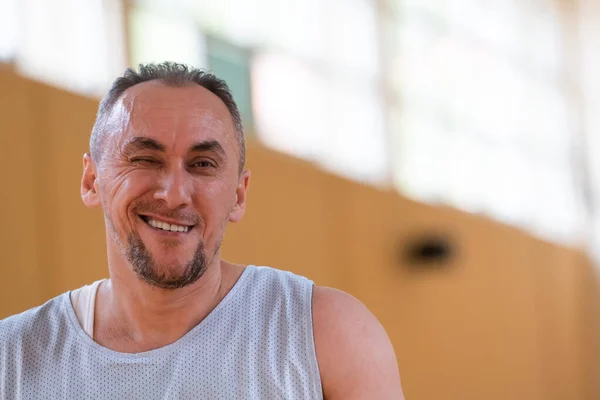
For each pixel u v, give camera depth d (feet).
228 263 7.77
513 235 32.86
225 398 6.91
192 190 6.98
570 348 34.30
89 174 7.80
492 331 31.96
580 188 34.94
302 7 27.17
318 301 7.27
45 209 20.57
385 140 29.27
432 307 30.30
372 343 7.15
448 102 31.30
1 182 19.92
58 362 7.22
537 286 33.45
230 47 24.86
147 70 7.45
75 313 7.51
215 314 7.23
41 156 20.57
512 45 33.60
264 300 7.34
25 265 20.13
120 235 7.07
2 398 7.22
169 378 6.98
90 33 21.34
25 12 20.33
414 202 29.94
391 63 29.55
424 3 30.86
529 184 33.60
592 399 34.60
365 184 28.63
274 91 26.27
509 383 32.22
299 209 26.86
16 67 20.18
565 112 34.91
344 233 28.02
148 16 22.45
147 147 6.95
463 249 31.27
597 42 35.35
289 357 7.01
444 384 30.37
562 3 35.32
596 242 34.96
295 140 26.86
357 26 28.73
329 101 27.76
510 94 33.30
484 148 32.32
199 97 7.24
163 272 6.87
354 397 7.02
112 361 7.07
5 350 7.37
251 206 25.59
